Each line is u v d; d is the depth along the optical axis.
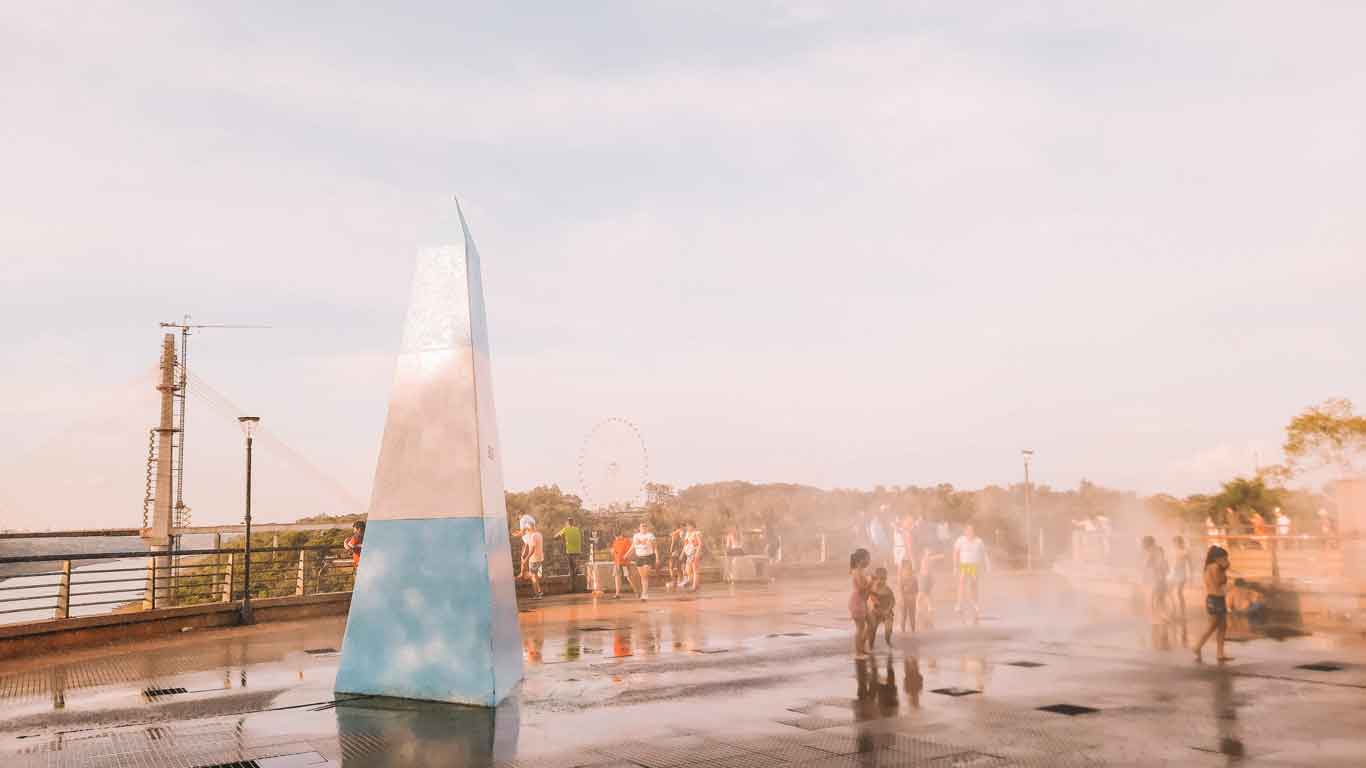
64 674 13.52
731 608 23.97
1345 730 9.55
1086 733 9.43
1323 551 23.33
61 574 16.83
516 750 8.82
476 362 12.42
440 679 11.35
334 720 10.25
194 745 9.05
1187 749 8.74
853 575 15.01
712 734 9.45
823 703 11.10
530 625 19.92
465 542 11.70
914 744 8.98
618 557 28.73
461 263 12.55
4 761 8.41
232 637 18.23
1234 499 36.72
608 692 11.89
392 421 12.38
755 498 48.06
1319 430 35.97
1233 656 14.95
